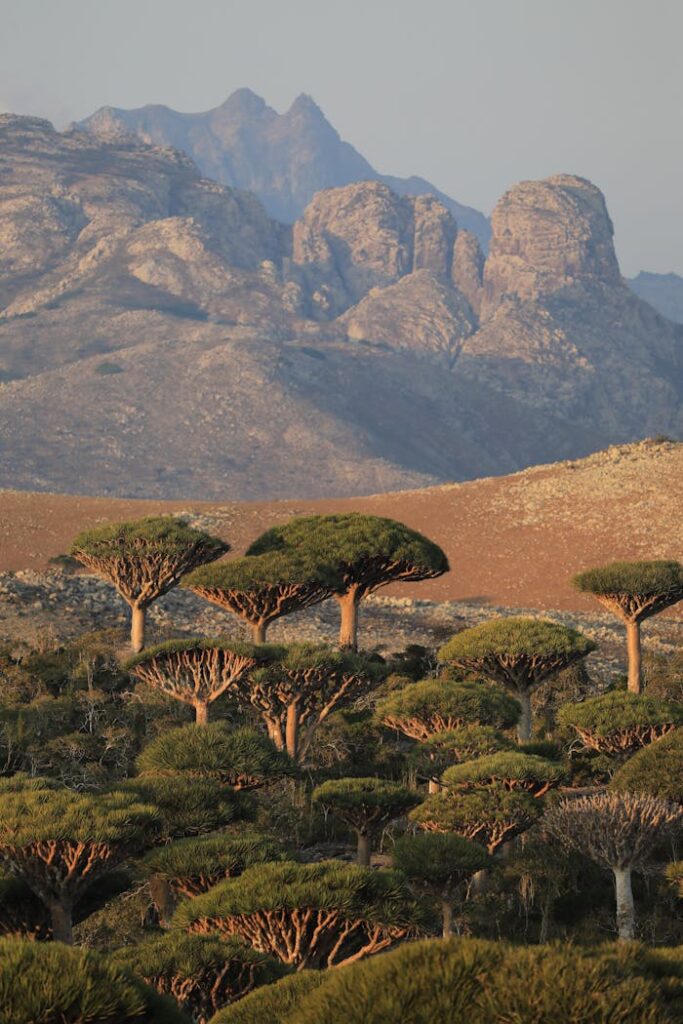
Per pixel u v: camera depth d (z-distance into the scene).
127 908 129.00
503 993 39.72
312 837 156.50
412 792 140.62
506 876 135.62
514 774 140.50
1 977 49.53
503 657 191.25
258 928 90.75
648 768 141.50
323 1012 40.53
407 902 92.69
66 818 99.00
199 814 122.56
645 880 136.12
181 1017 54.62
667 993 41.72
